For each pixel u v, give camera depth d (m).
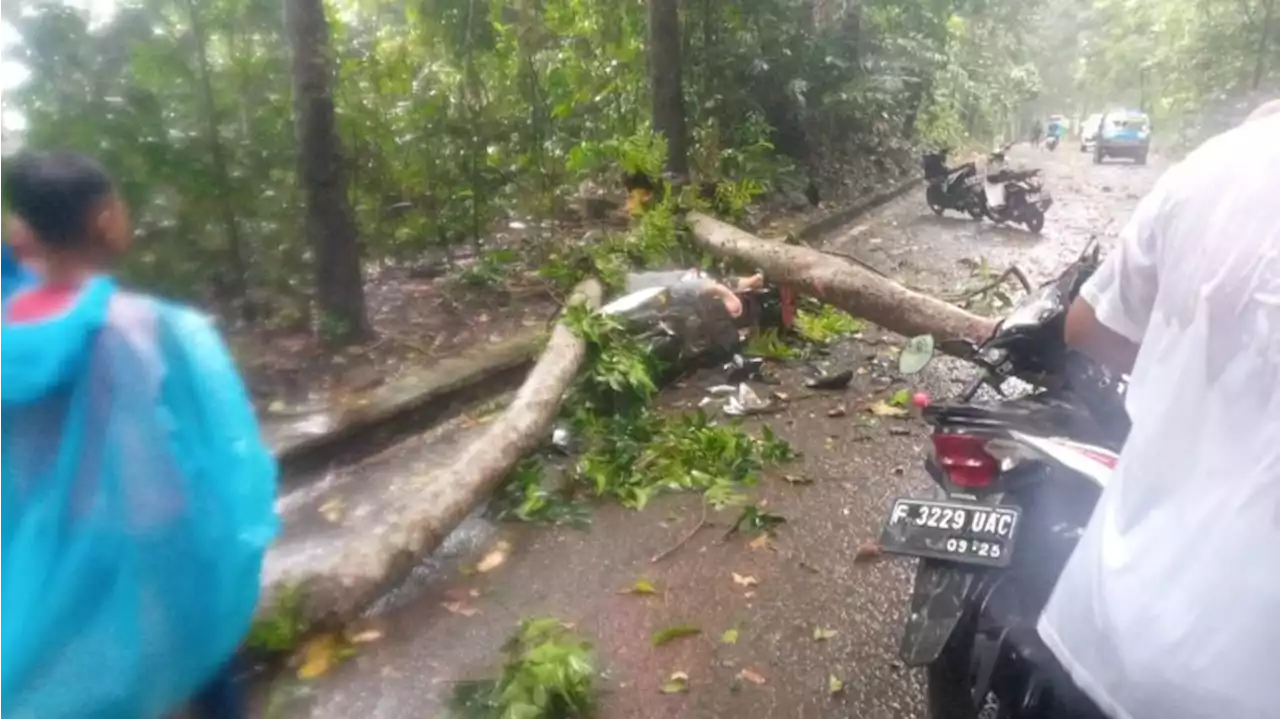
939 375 6.87
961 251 11.79
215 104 6.68
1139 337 2.15
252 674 3.67
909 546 2.87
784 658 3.71
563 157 10.27
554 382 5.57
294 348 6.69
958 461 2.93
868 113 16.14
